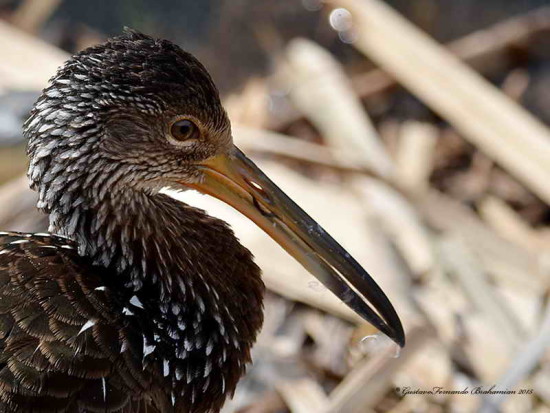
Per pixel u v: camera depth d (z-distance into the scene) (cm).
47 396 804
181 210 932
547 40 1628
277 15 1662
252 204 934
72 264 875
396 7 1694
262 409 1161
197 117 887
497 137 1430
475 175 1454
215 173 925
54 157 867
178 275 906
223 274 930
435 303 1230
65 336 826
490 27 1659
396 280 1255
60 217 890
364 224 1317
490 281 1263
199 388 898
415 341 1120
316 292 1237
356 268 947
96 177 871
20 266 854
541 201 1410
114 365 835
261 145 1396
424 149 1470
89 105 855
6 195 1312
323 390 1188
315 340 1230
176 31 1669
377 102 1554
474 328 1205
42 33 1678
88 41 1675
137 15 1684
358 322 1212
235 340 927
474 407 1149
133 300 877
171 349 878
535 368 1160
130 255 896
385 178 1352
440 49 1542
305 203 1345
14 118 1317
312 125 1507
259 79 1573
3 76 1497
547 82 1603
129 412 835
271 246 1277
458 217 1327
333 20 1602
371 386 1095
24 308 827
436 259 1267
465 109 1466
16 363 803
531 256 1285
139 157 876
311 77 1514
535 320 1217
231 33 1656
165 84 865
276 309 1253
